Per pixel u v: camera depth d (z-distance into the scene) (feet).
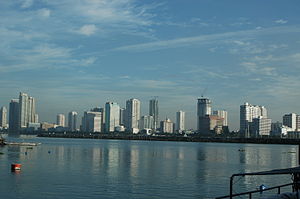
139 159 476.13
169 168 361.30
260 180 274.98
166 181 266.98
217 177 293.43
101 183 252.83
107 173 310.04
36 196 205.98
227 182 265.34
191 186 245.86
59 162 406.41
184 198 206.39
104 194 213.87
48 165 369.71
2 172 305.94
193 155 590.55
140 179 275.59
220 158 529.86
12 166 318.65
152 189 232.32
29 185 240.32
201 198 206.80
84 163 400.88
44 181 257.96
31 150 631.56
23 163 386.52
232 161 478.59
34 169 331.57
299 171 80.64
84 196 207.72
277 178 284.82
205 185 250.57
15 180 261.24
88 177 282.15
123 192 220.84
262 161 490.08
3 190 221.87
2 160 419.54
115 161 436.35
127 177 285.84
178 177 290.35
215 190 231.50
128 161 440.04
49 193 214.48
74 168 345.72
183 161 456.86
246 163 450.30
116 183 253.65
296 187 94.17
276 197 80.33
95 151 650.84
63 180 263.90
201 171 338.54
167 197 208.44
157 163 418.72
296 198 80.64
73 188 231.50
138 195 212.84
